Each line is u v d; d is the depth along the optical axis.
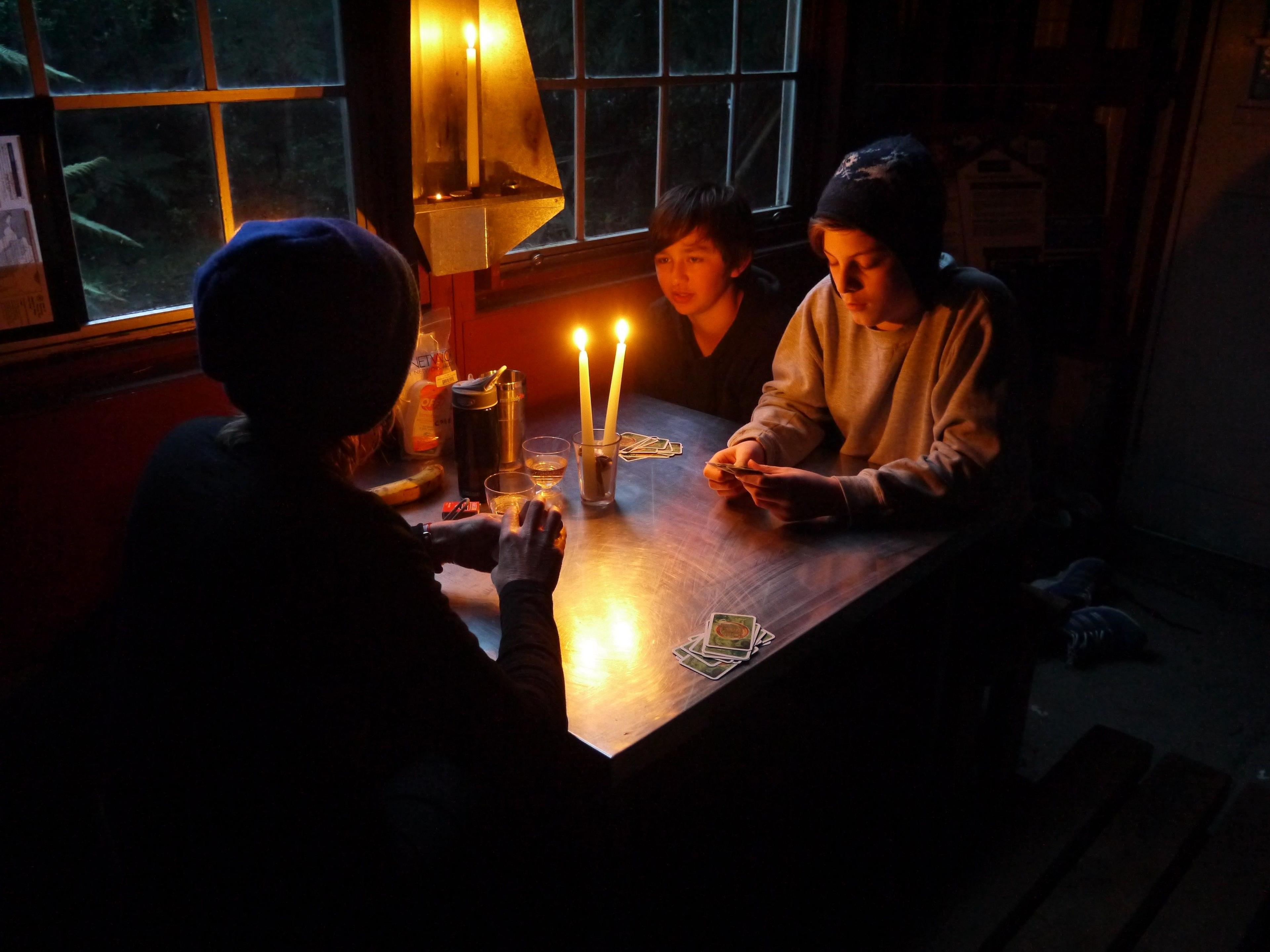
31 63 1.47
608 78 2.29
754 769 2.03
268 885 0.89
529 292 2.24
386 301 0.89
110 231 1.61
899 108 2.96
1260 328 3.07
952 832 2.04
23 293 1.52
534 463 1.73
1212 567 3.26
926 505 1.61
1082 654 2.74
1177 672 2.73
